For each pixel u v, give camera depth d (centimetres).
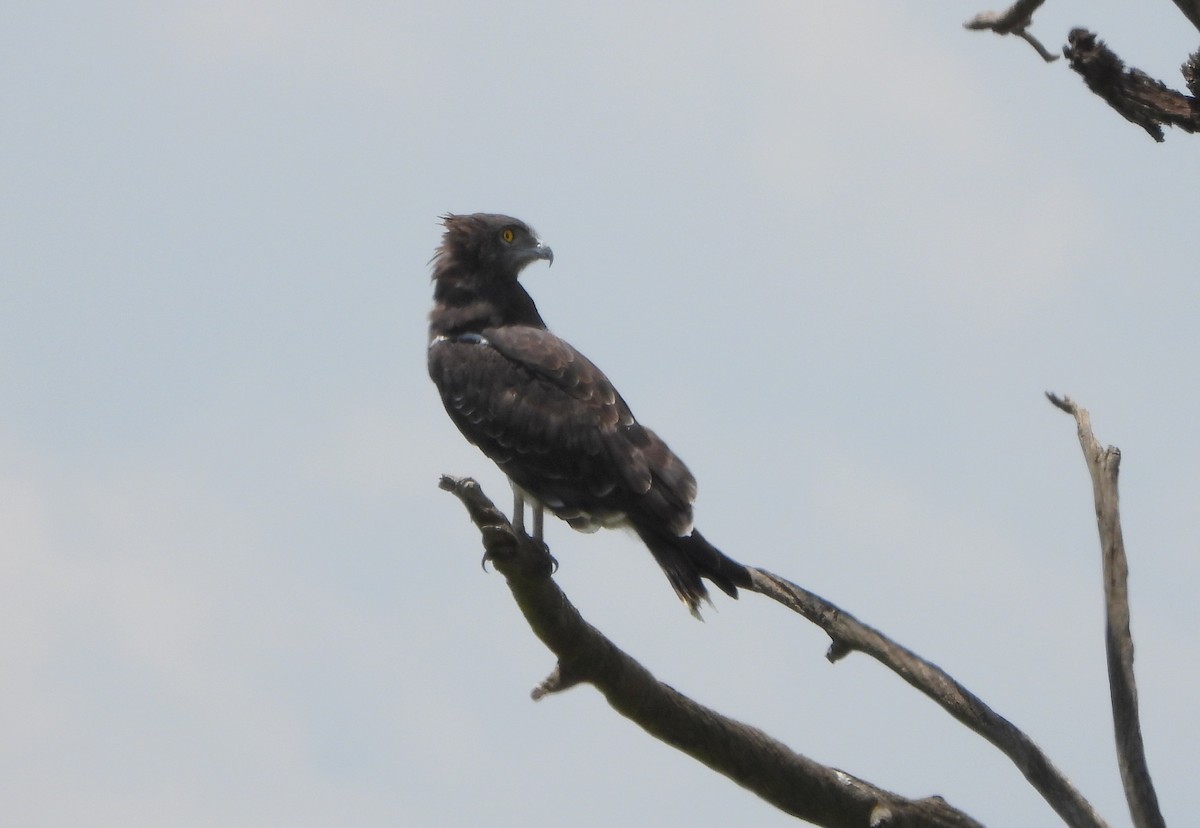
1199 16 1119
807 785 1209
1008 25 1244
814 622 1348
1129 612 1207
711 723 1165
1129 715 1188
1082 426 1276
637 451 1512
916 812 1233
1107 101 1155
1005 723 1257
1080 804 1224
